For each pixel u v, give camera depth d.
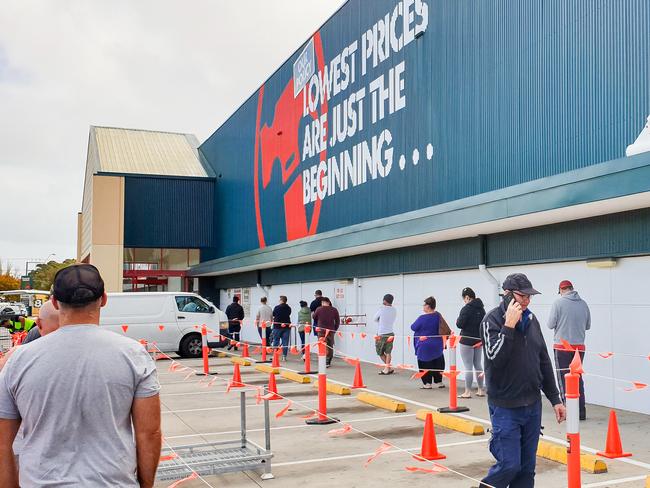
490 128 13.52
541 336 5.59
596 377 11.61
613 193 9.36
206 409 11.95
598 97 10.91
